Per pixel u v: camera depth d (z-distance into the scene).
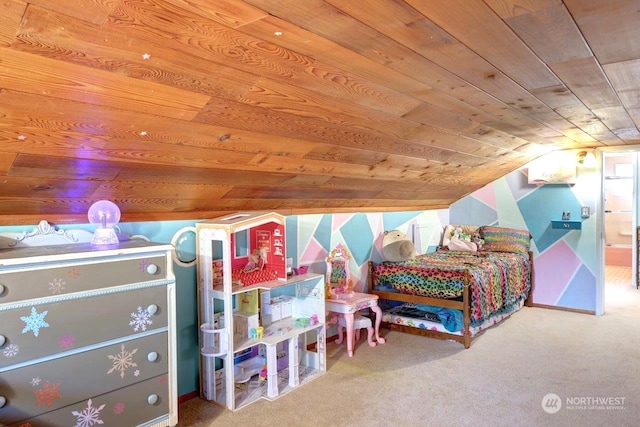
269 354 2.71
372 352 3.49
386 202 4.21
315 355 3.15
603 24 1.38
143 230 2.50
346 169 2.89
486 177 4.71
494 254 4.69
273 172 2.52
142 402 2.05
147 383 2.06
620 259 7.91
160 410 2.12
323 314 3.12
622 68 1.82
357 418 2.44
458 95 2.14
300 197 3.16
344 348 3.58
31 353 1.70
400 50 1.55
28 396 1.70
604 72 1.87
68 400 1.81
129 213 2.38
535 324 4.27
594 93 2.21
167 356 2.14
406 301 3.90
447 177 4.09
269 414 2.50
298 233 3.49
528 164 4.97
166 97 1.52
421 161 3.28
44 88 1.29
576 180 4.75
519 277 4.62
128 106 1.50
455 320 3.68
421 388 2.82
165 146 1.85
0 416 1.63
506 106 2.43
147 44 1.25
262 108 1.81
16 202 1.89
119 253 1.95
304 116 1.99
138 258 2.03
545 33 1.45
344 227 3.95
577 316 4.58
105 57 1.25
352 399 2.67
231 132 1.92
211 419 2.45
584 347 3.59
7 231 1.99
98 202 2.13
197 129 1.80
